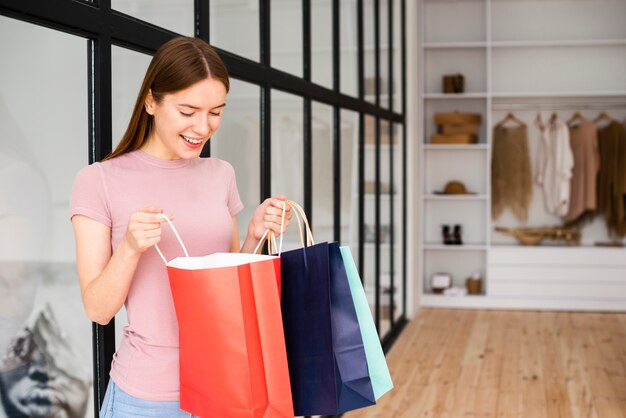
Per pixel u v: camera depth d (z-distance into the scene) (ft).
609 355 16.30
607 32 22.97
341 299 5.07
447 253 23.54
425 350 16.93
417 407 12.80
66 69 5.41
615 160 22.30
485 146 22.11
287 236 10.29
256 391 4.51
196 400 4.69
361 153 14.85
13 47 4.80
